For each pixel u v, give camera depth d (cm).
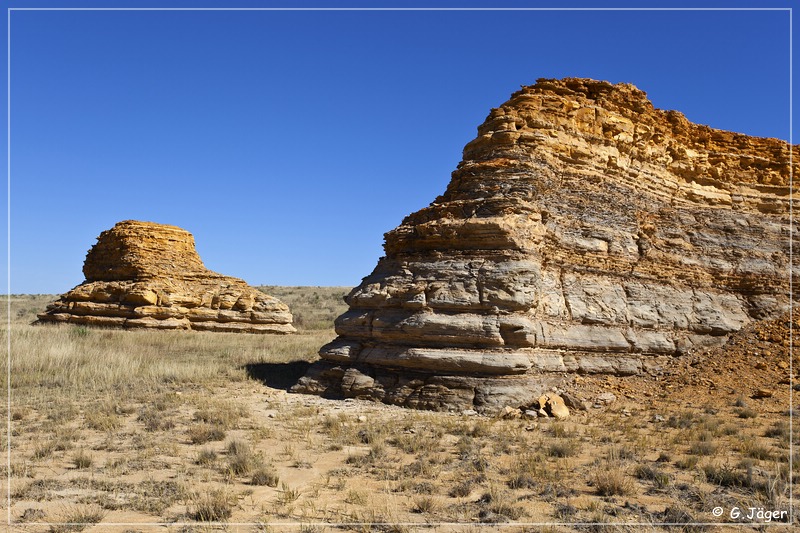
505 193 1847
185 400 1620
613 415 1474
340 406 1589
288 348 3136
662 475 926
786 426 1305
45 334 3169
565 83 2200
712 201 2434
